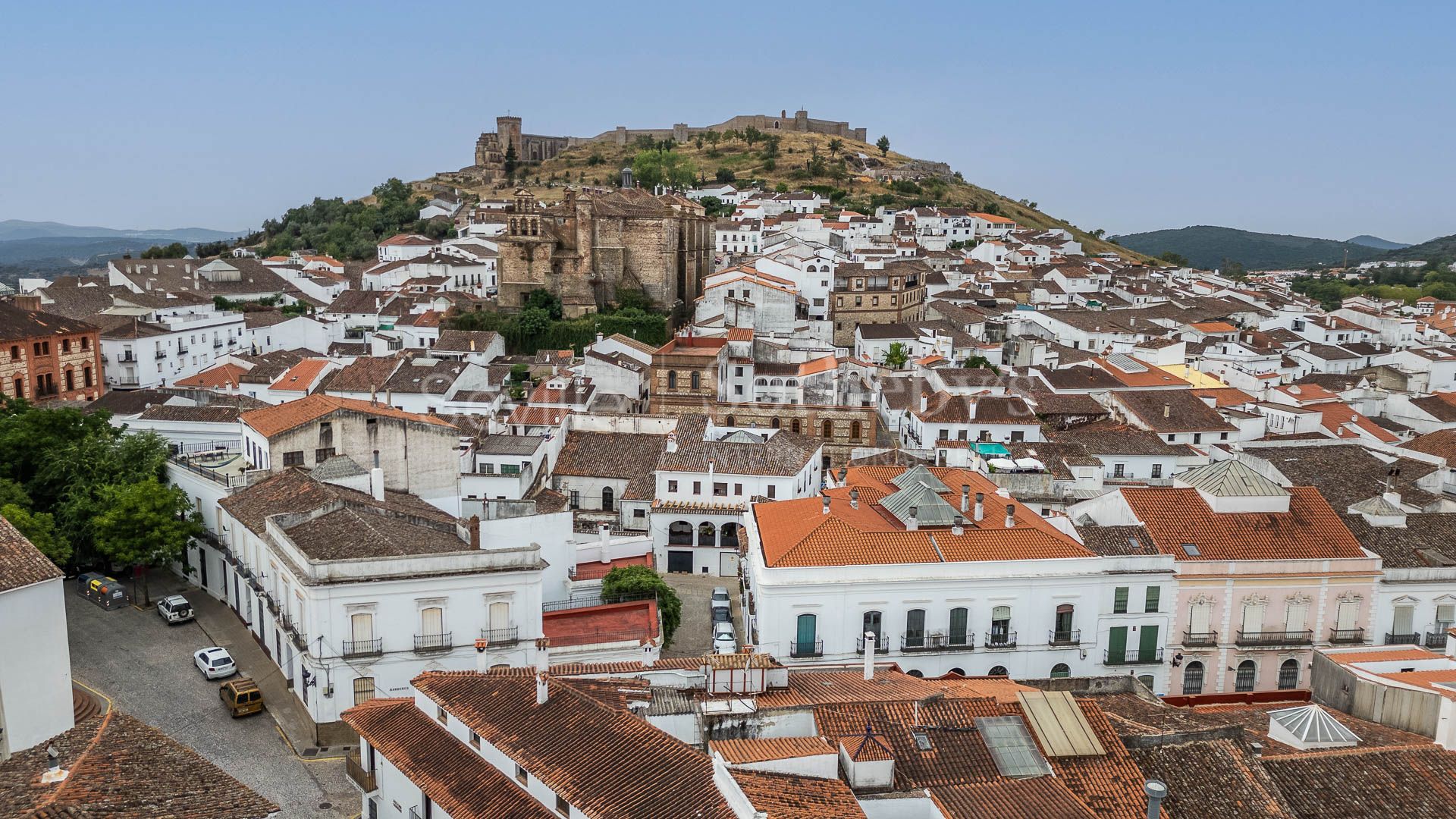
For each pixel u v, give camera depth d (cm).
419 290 19288
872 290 17325
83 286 16125
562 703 4216
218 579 7269
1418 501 8506
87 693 5772
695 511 8706
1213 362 15575
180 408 9756
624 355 13588
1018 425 10688
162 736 3797
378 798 4597
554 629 6147
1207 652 6369
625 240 17438
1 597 4044
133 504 6975
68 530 7175
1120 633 6338
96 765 3428
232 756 5281
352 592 5344
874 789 3656
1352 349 17950
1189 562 6291
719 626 7212
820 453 9788
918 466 7450
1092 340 17350
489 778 4012
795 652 6075
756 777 3453
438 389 12025
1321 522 6669
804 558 6084
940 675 6209
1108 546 6397
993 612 6203
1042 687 5253
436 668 5556
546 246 16925
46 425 8081
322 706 5356
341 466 7119
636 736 3862
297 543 5631
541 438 9306
